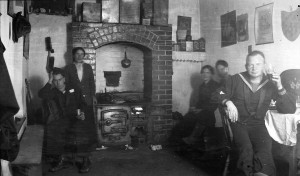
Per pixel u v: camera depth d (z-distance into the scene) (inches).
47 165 130.0
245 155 107.0
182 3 199.5
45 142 129.2
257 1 150.5
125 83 193.5
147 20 180.4
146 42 180.9
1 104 65.0
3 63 67.6
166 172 127.6
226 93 126.7
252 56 128.3
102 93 180.7
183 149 163.6
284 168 114.3
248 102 123.2
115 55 190.9
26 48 141.6
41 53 167.3
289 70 126.9
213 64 187.3
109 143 170.7
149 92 186.4
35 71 166.4
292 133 108.9
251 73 127.0
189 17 201.5
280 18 135.0
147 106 179.0
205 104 175.3
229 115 116.9
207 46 194.7
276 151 117.3
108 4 173.0
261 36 147.1
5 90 65.9
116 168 132.4
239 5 164.2
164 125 182.7
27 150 94.2
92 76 146.9
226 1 176.2
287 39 130.6
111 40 174.1
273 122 115.0
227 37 175.9
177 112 191.5
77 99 138.9
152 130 180.2
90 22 170.1
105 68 189.6
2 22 90.8
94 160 144.5
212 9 188.5
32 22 165.6
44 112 134.9
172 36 197.9
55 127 131.7
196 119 174.2
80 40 168.2
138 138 173.9
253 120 120.8
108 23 173.3
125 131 173.6
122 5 175.9
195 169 131.4
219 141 151.0
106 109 170.6
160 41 183.3
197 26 203.5
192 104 203.5
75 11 176.1
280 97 111.3
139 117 177.6
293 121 109.1
